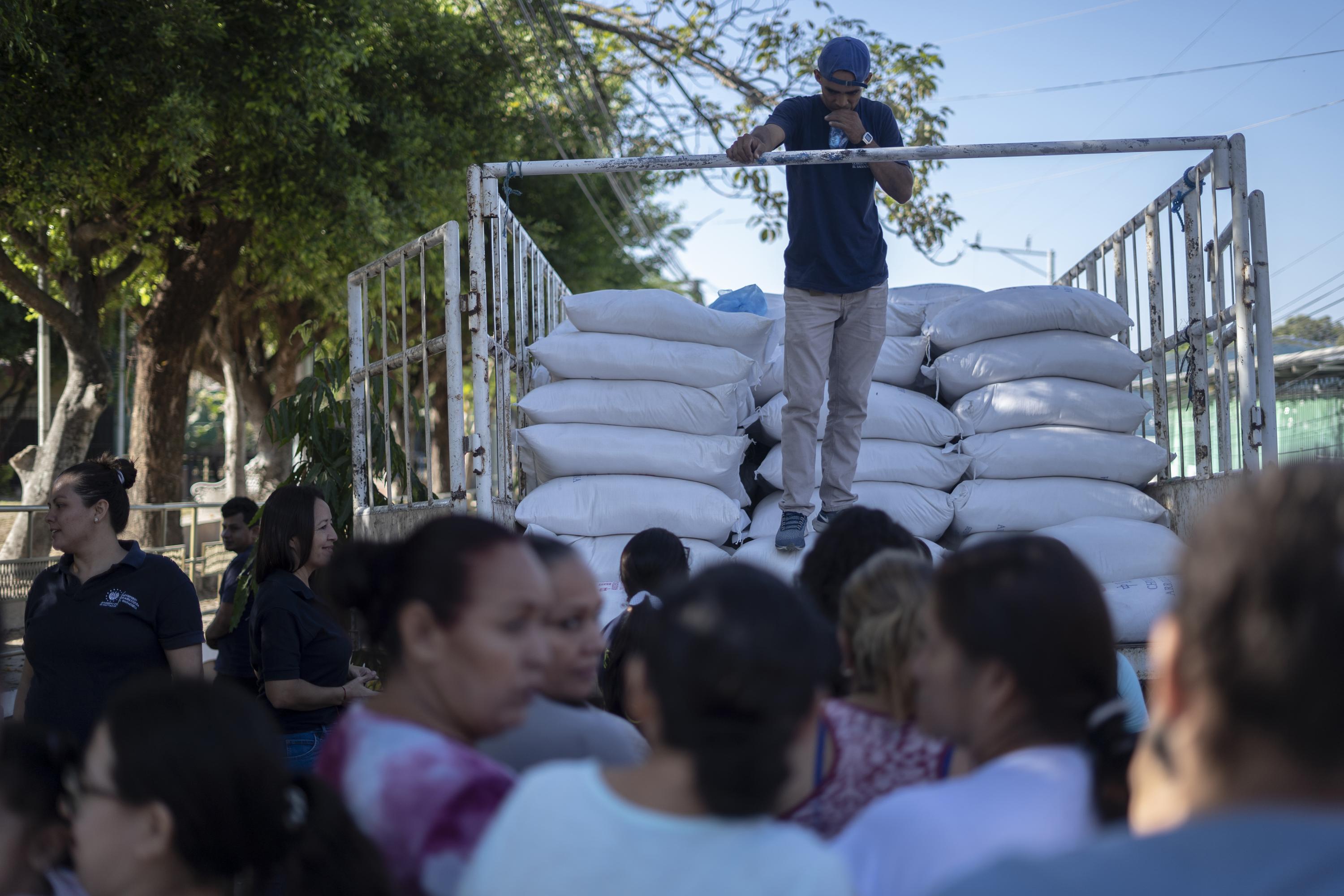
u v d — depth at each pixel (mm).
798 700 1177
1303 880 720
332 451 5402
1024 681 1399
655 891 1104
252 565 4371
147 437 13117
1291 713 757
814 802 1677
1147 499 4559
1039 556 1467
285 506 3510
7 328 22688
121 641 3297
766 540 4410
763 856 1123
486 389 4125
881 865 1306
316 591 3555
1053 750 1384
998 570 1447
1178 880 750
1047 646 1395
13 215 11094
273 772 1339
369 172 12016
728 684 1145
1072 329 4863
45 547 8398
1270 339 4160
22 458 14539
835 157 4102
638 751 1903
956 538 4730
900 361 5012
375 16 11711
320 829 1337
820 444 4727
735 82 11859
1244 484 864
